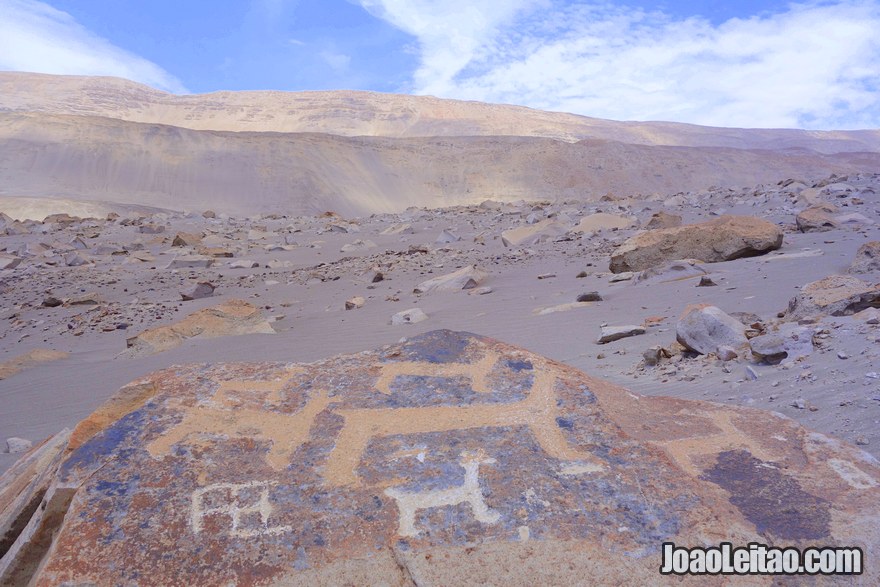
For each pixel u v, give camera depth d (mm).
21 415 5996
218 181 104500
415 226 21594
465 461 2084
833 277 5543
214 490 1967
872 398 3320
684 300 7152
